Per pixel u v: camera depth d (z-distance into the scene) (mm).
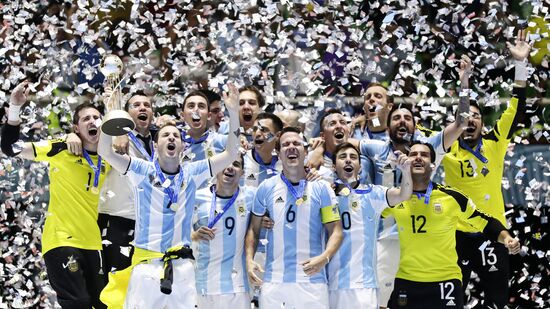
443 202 13789
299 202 13344
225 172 13562
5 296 15406
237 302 13555
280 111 15562
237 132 13070
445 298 13625
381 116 15008
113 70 13703
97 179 13805
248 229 13625
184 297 12812
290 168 13461
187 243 13047
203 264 13586
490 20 16297
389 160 14344
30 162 16172
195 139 14547
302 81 15883
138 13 16250
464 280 15016
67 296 13469
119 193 14258
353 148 13711
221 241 13562
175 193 12953
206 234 13406
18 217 15594
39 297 15266
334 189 13703
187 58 16375
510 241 14031
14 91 13570
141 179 12969
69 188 13703
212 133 14664
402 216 13766
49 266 13594
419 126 15445
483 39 16156
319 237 13414
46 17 16156
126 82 16297
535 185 15703
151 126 14812
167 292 12609
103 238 14219
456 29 16250
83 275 13633
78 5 16312
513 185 16719
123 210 14281
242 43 16703
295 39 16109
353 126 15203
